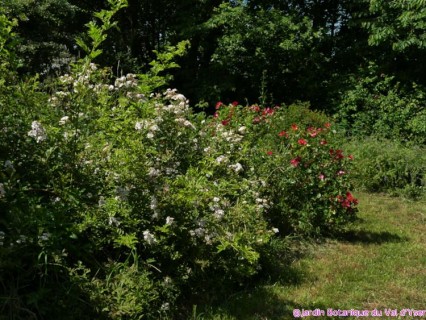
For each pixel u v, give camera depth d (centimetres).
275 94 1586
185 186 356
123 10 1653
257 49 1466
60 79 375
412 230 614
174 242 352
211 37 1625
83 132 345
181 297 357
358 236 572
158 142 377
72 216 314
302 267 457
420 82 1311
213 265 372
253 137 636
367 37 1500
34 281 287
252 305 365
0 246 262
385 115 1184
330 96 1405
